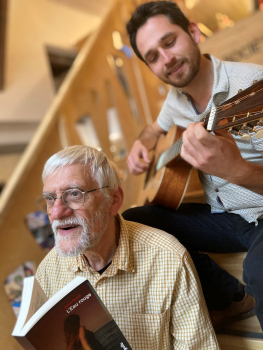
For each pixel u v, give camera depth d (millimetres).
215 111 710
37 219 2281
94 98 1935
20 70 3053
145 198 1339
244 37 1614
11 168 3068
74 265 880
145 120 2252
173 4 1063
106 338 639
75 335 623
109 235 844
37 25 3277
